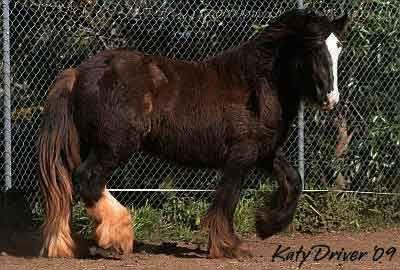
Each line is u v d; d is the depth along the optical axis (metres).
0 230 8.54
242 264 6.96
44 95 9.06
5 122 8.53
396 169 9.77
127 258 7.34
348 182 9.62
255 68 7.29
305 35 7.09
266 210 7.73
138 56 7.33
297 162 9.23
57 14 9.12
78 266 6.86
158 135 7.35
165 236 8.75
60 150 7.16
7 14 8.52
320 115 9.48
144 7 9.29
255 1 9.41
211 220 7.32
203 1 9.34
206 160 7.41
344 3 9.50
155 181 9.21
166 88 7.30
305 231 9.13
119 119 7.09
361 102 9.62
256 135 7.28
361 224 9.34
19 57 8.98
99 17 9.20
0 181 8.81
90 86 7.10
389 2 9.57
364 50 9.55
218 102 7.29
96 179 7.16
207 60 7.54
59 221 7.20
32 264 6.96
